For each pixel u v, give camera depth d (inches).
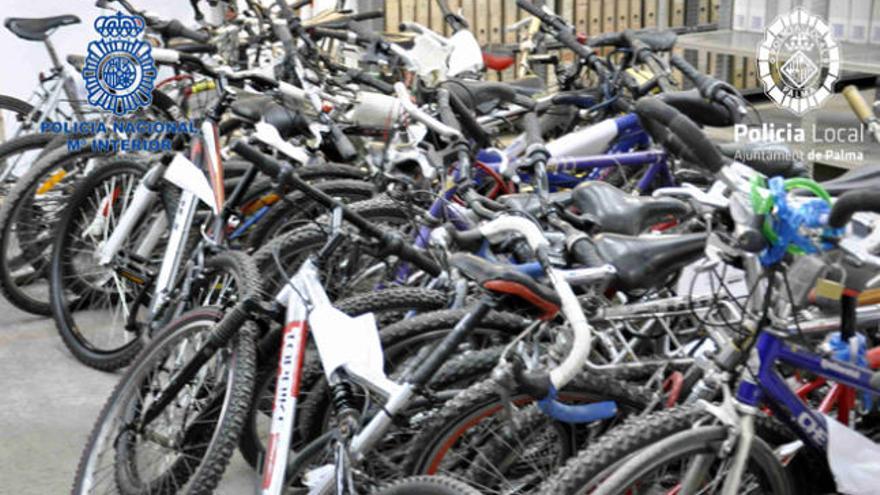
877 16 181.2
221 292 122.6
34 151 194.7
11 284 175.5
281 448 95.5
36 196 174.6
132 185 160.2
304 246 129.3
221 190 136.1
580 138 151.3
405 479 89.7
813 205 79.0
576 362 85.7
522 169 136.1
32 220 176.1
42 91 205.9
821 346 89.2
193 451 114.1
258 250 138.3
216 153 138.9
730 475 84.7
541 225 113.8
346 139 145.4
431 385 101.8
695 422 85.4
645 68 190.2
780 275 84.0
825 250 80.9
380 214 135.6
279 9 186.9
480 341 111.3
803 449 92.5
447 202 125.5
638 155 150.7
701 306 96.5
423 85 167.3
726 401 85.0
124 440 116.8
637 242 95.4
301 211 151.7
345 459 90.5
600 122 162.7
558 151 149.3
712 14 260.1
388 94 177.6
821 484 94.2
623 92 175.8
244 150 108.1
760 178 80.9
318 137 148.2
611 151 161.0
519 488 102.9
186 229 139.3
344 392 94.0
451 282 114.0
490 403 96.7
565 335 89.4
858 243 83.4
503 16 249.4
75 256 167.5
